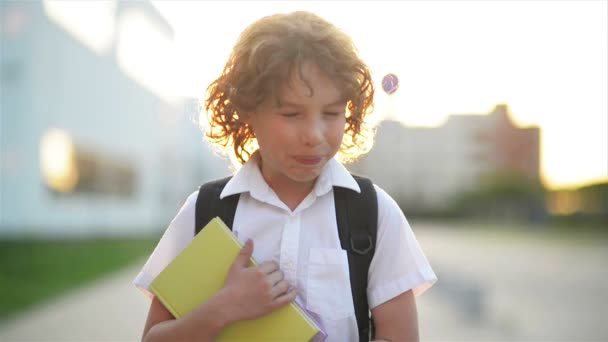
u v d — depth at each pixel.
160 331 1.33
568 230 36.75
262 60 1.31
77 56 17.25
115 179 21.05
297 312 1.33
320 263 1.41
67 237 16.16
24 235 14.21
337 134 1.32
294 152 1.30
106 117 19.86
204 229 1.41
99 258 14.38
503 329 6.56
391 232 1.47
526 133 44.94
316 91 1.27
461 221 45.06
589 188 41.06
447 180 45.09
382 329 1.44
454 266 14.10
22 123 14.91
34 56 14.97
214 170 30.94
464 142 45.25
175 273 1.40
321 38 1.32
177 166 28.36
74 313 7.80
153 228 25.25
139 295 9.40
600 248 22.16
